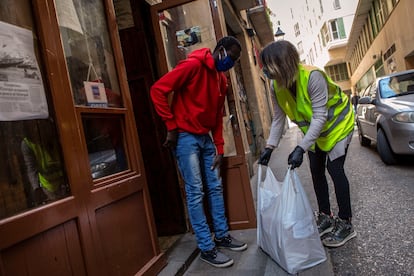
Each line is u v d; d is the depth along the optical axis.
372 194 4.37
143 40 3.73
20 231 1.62
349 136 2.94
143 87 3.76
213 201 3.22
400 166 5.72
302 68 2.78
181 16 3.90
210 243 2.93
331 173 2.96
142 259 2.62
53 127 2.01
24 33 1.90
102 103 2.52
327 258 2.68
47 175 1.92
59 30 2.14
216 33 3.78
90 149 2.32
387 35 19.28
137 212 2.66
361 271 2.54
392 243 2.89
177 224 3.81
